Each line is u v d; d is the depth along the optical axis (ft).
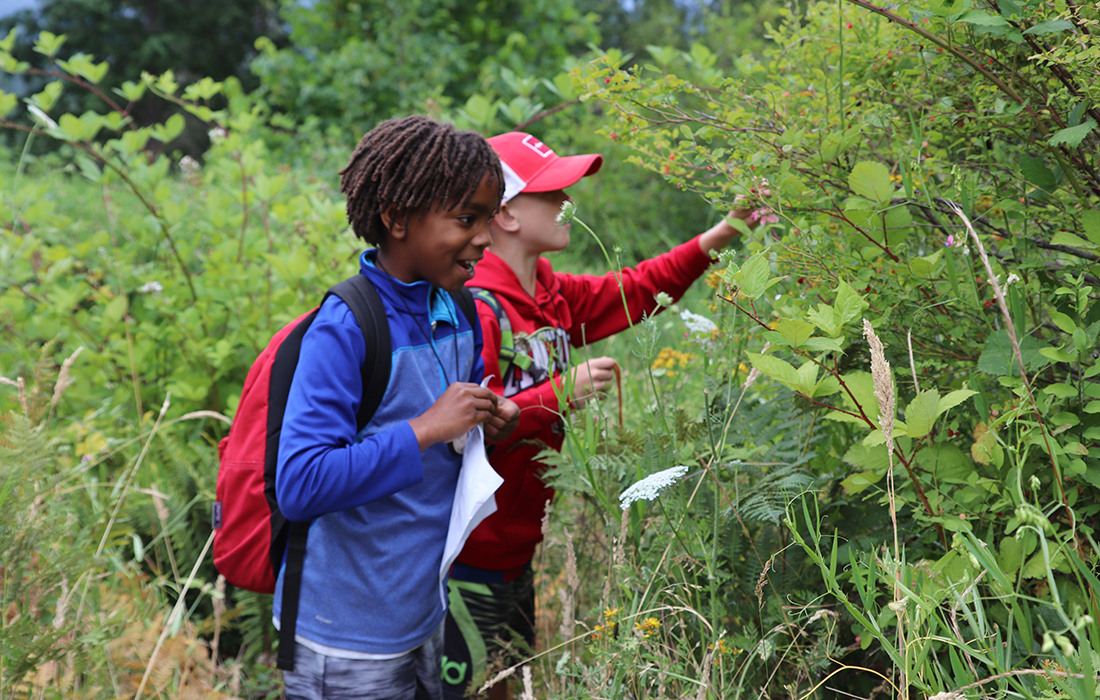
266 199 11.50
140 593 7.36
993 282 3.89
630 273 7.86
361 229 5.25
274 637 8.16
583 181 20.92
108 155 11.39
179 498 8.91
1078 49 4.19
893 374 5.19
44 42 10.64
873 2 5.23
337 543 5.13
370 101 27.02
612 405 8.91
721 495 5.79
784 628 5.16
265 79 28.17
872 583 4.13
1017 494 3.92
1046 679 3.91
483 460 5.30
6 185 13.08
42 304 10.68
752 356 4.44
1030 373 4.58
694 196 20.68
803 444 5.78
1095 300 4.60
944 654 4.82
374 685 5.24
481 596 6.79
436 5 28.50
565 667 5.82
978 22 4.18
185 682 6.87
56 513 6.36
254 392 5.35
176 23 75.46
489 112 10.55
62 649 5.60
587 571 7.01
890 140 5.72
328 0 29.60
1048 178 4.65
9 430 5.99
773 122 5.72
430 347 5.33
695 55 7.97
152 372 11.06
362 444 4.81
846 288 4.33
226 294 11.07
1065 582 4.48
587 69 6.01
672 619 5.80
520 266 6.89
